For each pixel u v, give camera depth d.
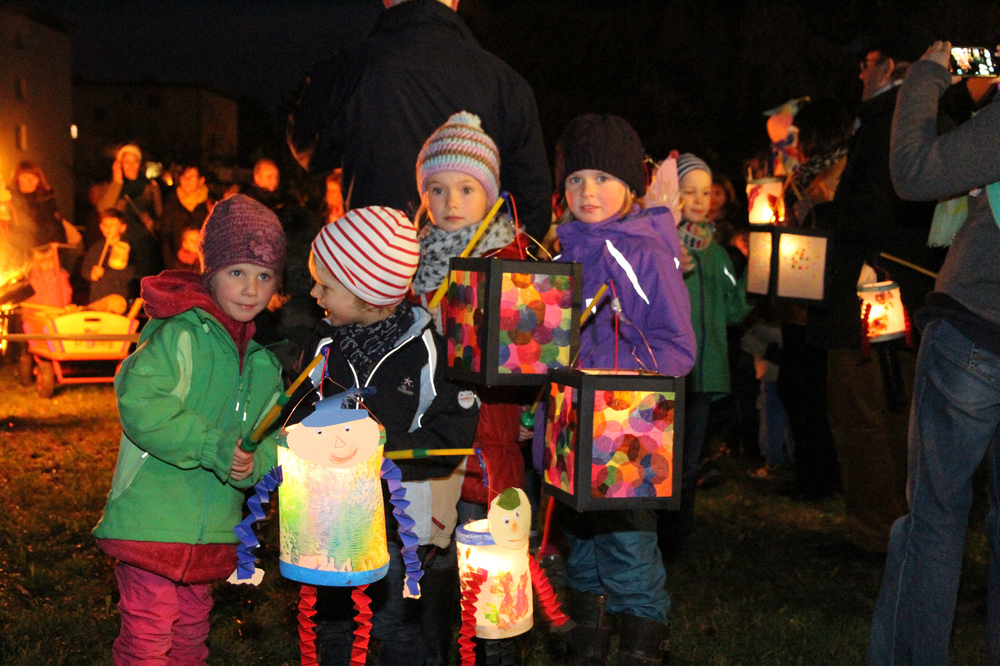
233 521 2.85
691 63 16.12
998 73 3.14
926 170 2.96
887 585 3.12
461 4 17.17
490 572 2.44
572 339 2.52
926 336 3.05
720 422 6.66
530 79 16.86
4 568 4.61
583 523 3.36
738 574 4.98
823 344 5.07
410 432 2.84
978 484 6.72
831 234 4.45
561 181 3.33
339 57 4.09
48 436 7.80
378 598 3.04
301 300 4.20
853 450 5.16
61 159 38.06
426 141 3.68
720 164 15.92
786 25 14.72
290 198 6.76
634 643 3.09
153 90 59.81
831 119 5.41
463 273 2.59
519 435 3.33
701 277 4.77
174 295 2.76
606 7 17.02
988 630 3.06
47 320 9.20
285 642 3.87
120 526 2.72
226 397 2.82
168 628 2.81
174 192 9.35
